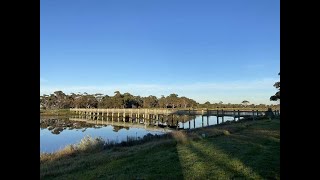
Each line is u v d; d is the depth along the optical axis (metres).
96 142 19.64
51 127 51.41
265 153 12.31
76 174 11.27
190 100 94.75
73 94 121.62
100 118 76.31
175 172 10.16
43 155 17.30
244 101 76.12
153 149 15.47
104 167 12.01
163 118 54.75
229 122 34.09
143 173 10.34
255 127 23.59
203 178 9.17
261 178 8.66
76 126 53.28
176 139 18.20
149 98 98.94
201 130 25.09
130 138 22.94
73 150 18.34
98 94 116.69
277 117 32.31
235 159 11.45
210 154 12.88
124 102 99.88
